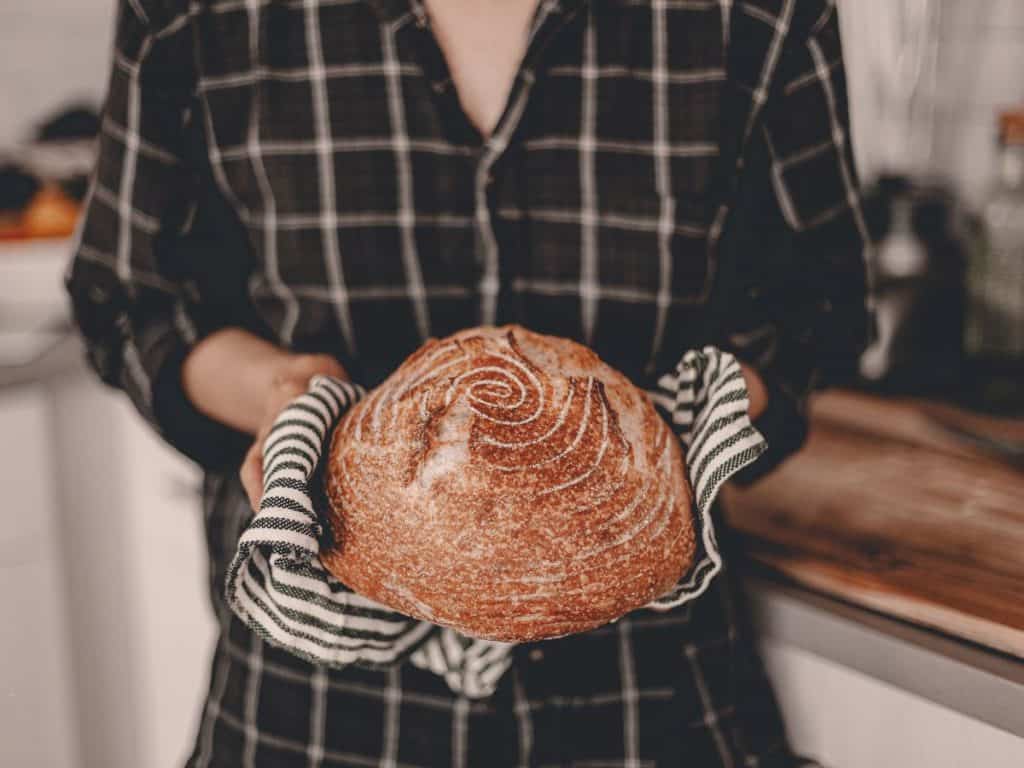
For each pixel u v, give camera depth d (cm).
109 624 191
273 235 90
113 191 91
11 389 167
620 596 68
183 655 183
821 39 90
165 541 180
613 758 91
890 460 115
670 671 91
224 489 95
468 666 79
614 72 86
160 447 176
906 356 136
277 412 79
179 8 87
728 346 95
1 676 180
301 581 71
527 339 75
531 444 68
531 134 87
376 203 88
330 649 74
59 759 190
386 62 86
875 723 97
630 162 87
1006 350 133
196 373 91
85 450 186
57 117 210
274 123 88
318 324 90
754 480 96
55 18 238
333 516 70
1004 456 113
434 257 88
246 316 97
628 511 68
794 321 98
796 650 103
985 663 84
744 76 88
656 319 90
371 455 70
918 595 89
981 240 132
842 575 93
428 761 90
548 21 83
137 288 94
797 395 96
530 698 89
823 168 93
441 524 67
